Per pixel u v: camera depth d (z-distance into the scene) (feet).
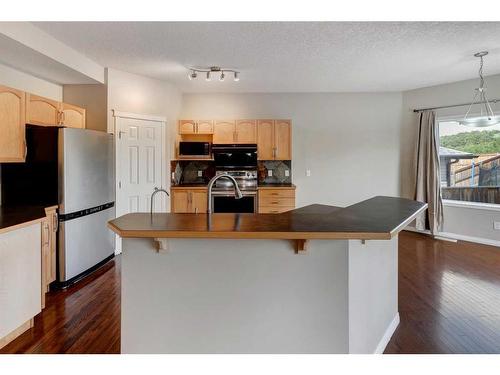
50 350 7.18
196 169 19.39
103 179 12.85
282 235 5.42
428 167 17.75
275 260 6.15
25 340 7.59
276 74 15.35
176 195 17.28
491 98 15.83
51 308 9.32
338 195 19.38
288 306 6.17
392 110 19.12
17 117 9.46
